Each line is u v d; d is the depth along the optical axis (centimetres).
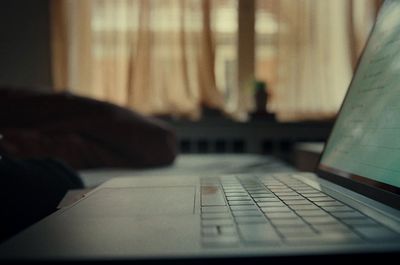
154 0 273
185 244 24
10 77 281
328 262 21
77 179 70
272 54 280
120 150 131
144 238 25
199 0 272
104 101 142
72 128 130
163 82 274
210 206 36
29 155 120
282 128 270
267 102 271
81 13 274
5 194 52
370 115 50
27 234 27
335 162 56
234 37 286
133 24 271
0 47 281
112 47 273
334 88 277
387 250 21
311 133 271
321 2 275
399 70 46
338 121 64
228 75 287
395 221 29
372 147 46
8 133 123
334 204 36
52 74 278
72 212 35
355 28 272
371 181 41
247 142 269
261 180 57
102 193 46
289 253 21
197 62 272
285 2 275
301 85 277
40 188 58
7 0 279
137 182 57
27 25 280
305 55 276
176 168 133
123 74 275
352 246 22
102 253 22
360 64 63
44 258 21
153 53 275
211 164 143
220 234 26
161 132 139
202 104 273
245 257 21
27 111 131
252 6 284
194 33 271
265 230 26
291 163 258
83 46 274
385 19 57
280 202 38
